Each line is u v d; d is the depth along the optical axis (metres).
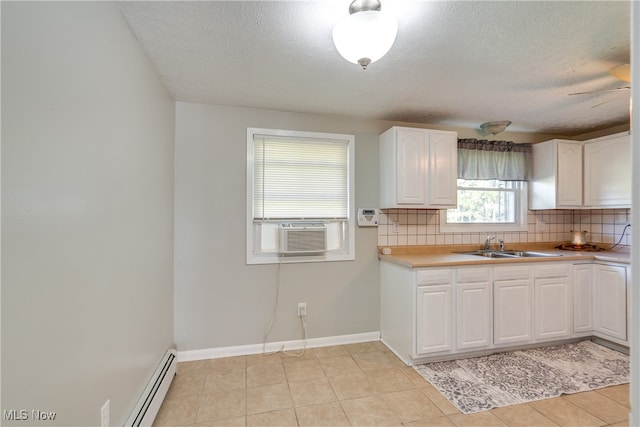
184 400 2.00
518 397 2.02
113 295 1.42
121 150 1.49
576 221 3.57
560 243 3.50
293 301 2.79
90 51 1.22
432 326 2.44
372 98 2.48
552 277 2.73
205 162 2.60
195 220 2.58
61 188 1.06
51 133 1.01
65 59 1.07
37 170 0.95
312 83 2.21
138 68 1.71
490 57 1.86
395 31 1.43
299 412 1.89
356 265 2.95
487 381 2.21
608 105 2.63
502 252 3.16
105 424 1.33
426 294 2.43
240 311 2.67
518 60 1.89
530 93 2.38
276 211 2.78
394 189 2.72
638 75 0.45
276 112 2.75
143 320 1.79
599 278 2.80
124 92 1.53
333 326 2.88
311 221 2.85
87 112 1.20
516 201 3.44
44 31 0.97
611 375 2.27
